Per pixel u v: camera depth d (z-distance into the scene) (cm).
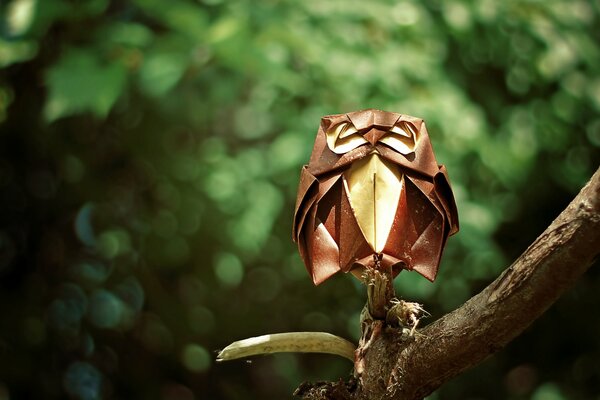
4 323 183
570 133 185
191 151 175
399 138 83
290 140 154
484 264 174
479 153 157
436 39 165
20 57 152
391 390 84
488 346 81
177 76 142
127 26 149
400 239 83
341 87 154
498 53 171
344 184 83
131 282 183
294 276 178
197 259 177
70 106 138
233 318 184
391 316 84
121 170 181
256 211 158
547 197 198
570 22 171
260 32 145
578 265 78
